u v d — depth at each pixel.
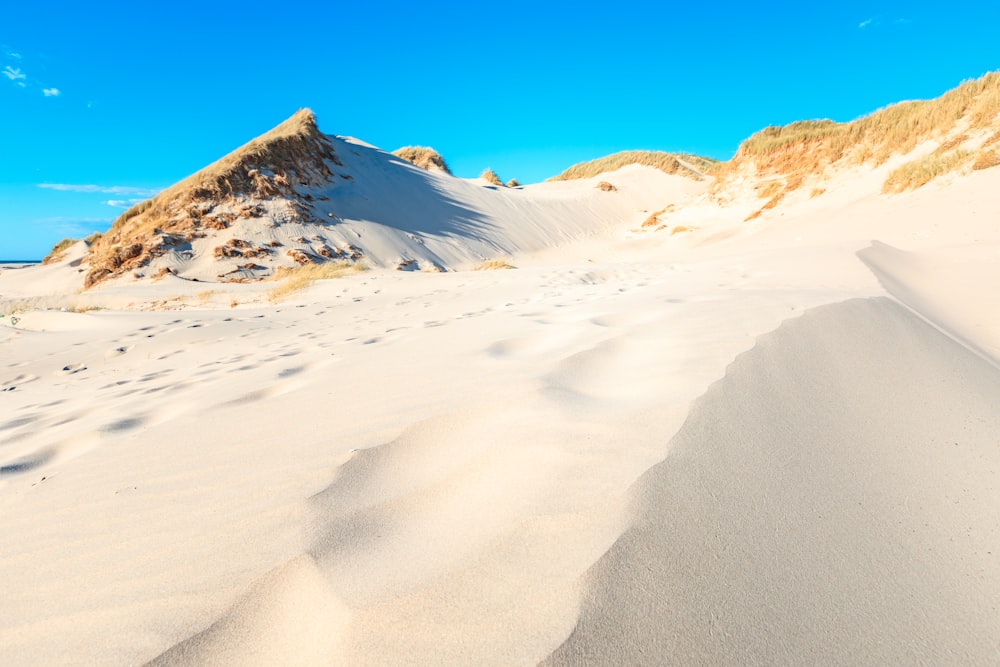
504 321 3.58
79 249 22.77
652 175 36.16
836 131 18.58
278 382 2.56
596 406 1.65
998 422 1.79
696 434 1.40
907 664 0.88
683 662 0.82
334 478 1.38
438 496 1.26
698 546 1.02
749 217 18.48
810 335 2.32
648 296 3.91
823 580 1.01
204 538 1.18
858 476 1.37
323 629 0.89
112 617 0.97
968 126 12.73
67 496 1.52
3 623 1.00
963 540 1.18
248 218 17.78
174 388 2.99
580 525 1.06
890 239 8.20
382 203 23.16
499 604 0.89
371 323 5.22
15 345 5.77
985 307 3.94
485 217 26.39
